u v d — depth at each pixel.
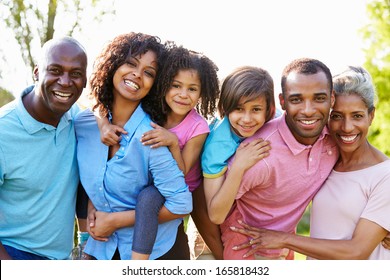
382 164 3.45
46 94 3.22
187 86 3.44
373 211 3.40
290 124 3.43
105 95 3.39
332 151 3.57
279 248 3.53
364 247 3.41
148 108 3.44
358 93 3.36
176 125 3.52
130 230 3.42
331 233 3.55
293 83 3.33
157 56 3.37
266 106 3.48
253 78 3.42
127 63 3.30
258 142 3.49
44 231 3.40
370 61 9.66
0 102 6.94
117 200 3.39
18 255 3.40
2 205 3.38
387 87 9.55
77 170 3.51
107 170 3.37
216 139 3.53
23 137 3.29
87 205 3.62
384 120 9.59
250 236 3.59
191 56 3.48
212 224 3.76
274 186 3.54
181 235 3.62
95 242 3.53
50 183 3.37
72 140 3.46
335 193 3.52
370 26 9.66
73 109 3.62
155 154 3.29
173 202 3.33
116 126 3.35
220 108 3.57
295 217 3.68
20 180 3.31
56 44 3.23
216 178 3.50
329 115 3.45
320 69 3.34
